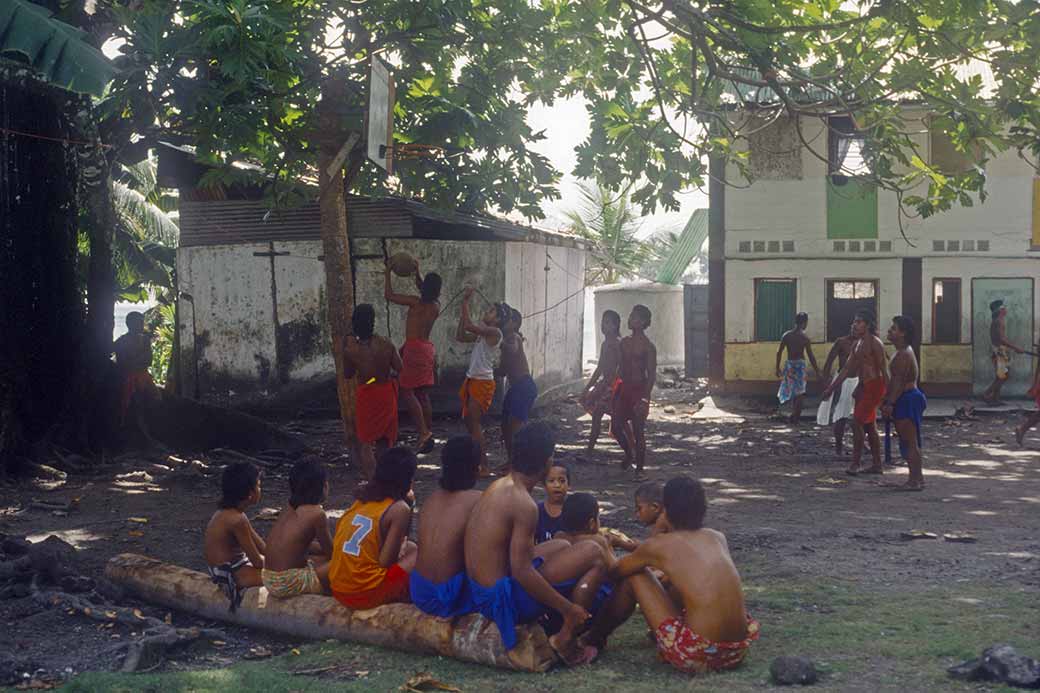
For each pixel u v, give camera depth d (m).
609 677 5.30
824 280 20.03
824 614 6.50
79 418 12.80
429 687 5.15
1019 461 13.85
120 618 6.32
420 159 13.46
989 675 5.13
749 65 14.23
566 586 5.65
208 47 10.31
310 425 17.38
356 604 6.03
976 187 13.44
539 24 12.52
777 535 9.11
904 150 19.52
